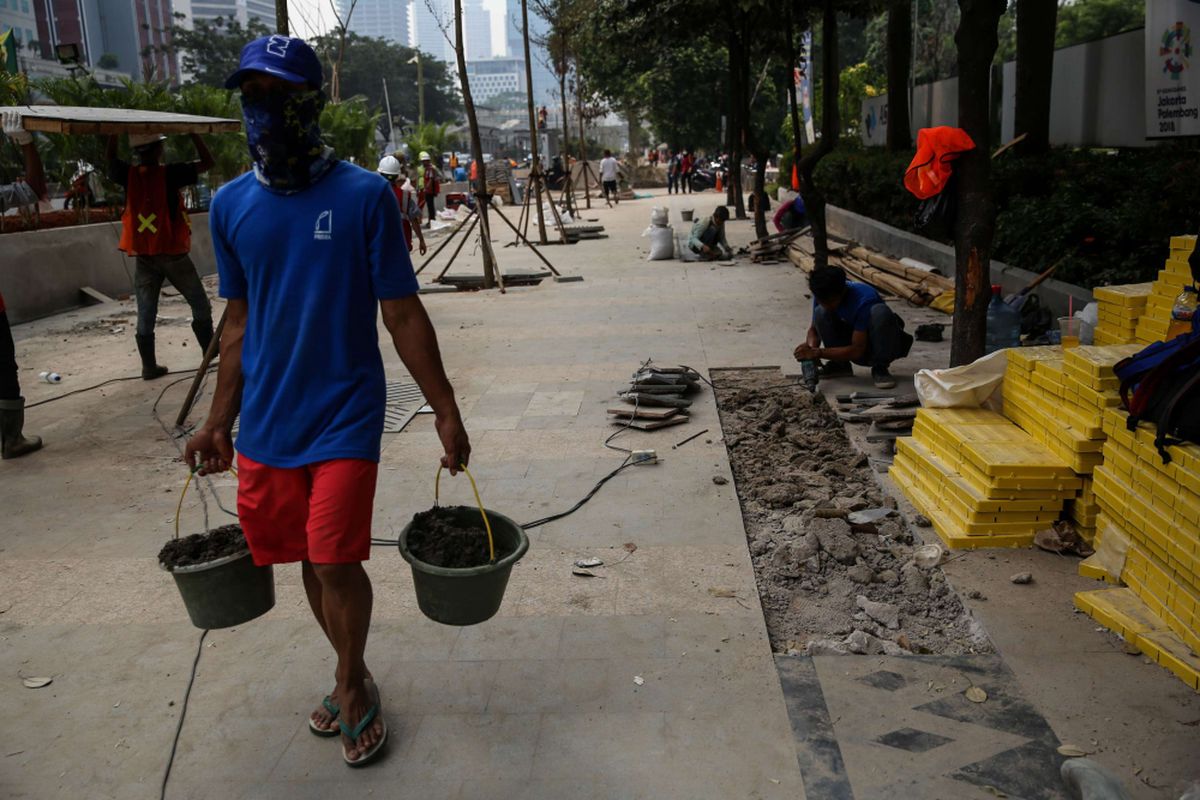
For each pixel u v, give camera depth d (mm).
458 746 3104
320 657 3674
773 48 18219
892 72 18203
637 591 4105
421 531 3098
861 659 3545
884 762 2957
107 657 3738
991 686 3334
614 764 2990
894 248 13586
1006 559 4281
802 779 2895
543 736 3139
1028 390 4906
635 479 5449
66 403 7535
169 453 6262
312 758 3080
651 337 9250
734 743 3070
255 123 2717
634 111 44438
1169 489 3586
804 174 11477
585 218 25266
